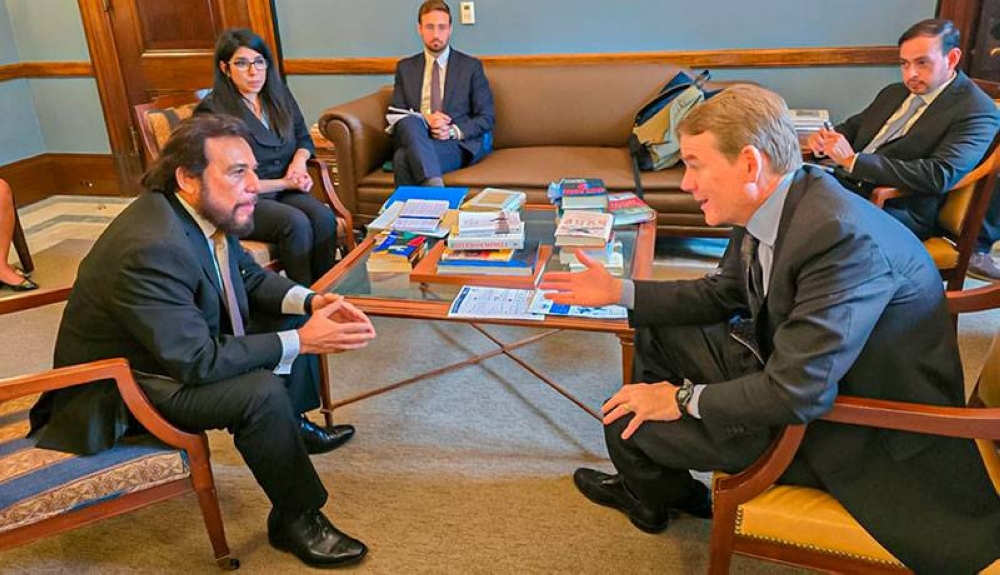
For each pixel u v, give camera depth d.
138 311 1.45
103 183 4.66
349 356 2.60
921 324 1.23
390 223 2.30
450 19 3.42
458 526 1.78
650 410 1.38
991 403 1.43
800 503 1.27
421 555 1.69
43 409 1.58
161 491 1.54
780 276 1.23
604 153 3.45
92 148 4.61
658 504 1.67
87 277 1.51
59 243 3.82
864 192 2.54
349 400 2.24
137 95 4.41
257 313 1.96
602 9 3.68
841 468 1.25
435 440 2.11
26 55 4.45
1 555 1.73
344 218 2.98
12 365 2.61
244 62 2.72
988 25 3.23
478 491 1.90
